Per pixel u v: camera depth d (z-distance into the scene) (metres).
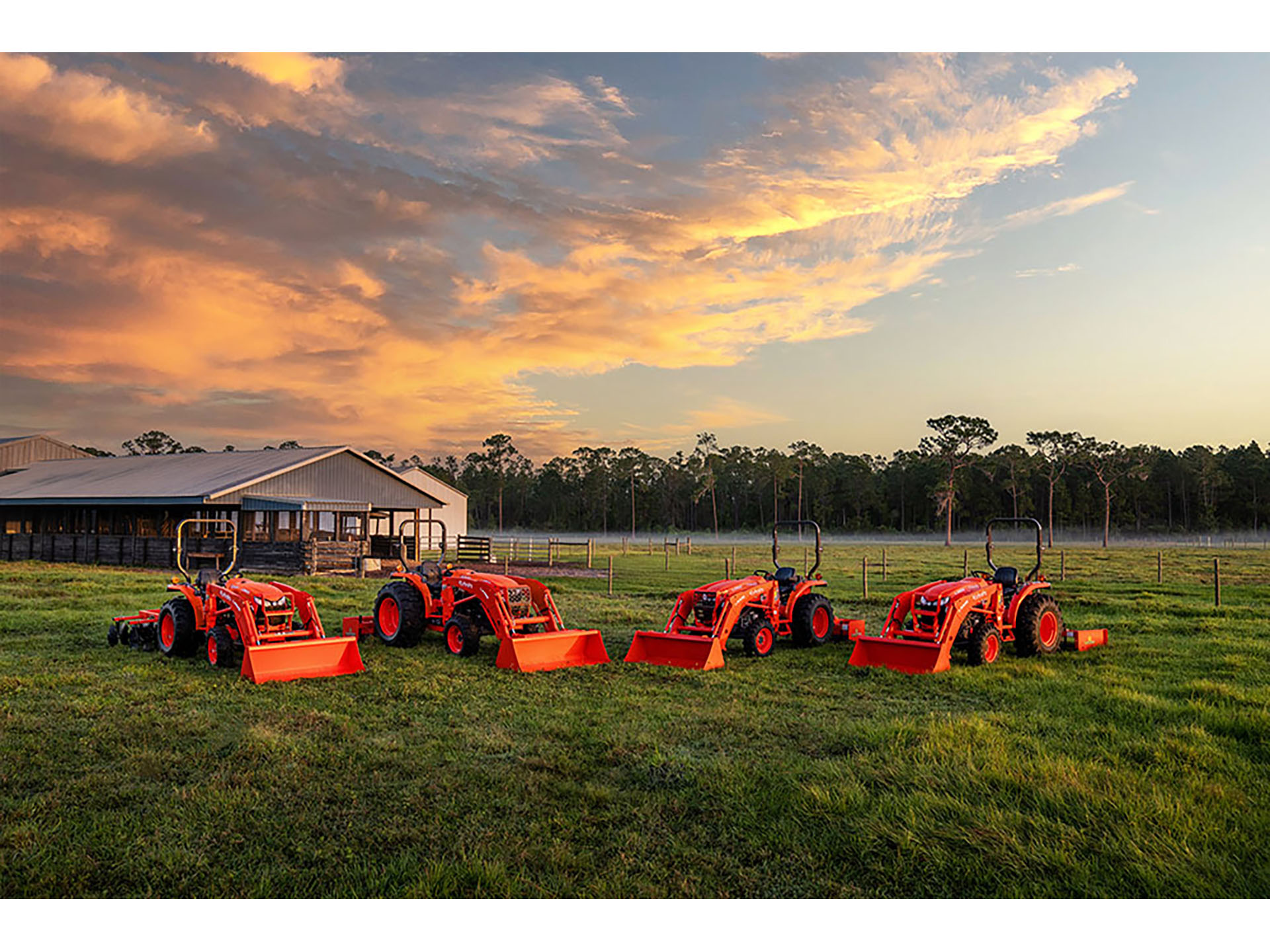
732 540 84.25
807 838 4.83
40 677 9.06
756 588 11.14
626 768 6.12
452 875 4.32
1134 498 103.31
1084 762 6.11
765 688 9.09
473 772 5.93
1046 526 106.69
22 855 4.54
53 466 41.78
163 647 10.72
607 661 10.57
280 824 4.98
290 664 9.34
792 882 4.36
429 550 39.91
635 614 14.93
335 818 5.09
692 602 11.08
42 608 15.34
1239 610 15.87
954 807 5.12
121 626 11.53
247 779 5.75
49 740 6.67
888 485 113.38
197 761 6.18
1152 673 9.85
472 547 36.09
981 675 9.66
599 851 4.68
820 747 6.68
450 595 11.26
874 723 7.36
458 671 9.83
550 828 4.96
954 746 6.46
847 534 103.56
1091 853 4.61
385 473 34.44
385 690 8.75
